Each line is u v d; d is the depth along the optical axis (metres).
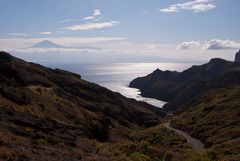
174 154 43.47
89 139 50.47
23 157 20.02
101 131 68.06
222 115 95.38
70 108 74.44
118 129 81.94
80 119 67.88
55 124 48.38
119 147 41.25
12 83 69.94
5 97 51.94
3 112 38.78
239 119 86.25
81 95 111.31
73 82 121.44
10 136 26.80
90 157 27.62
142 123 120.00
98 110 100.06
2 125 30.50
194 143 77.50
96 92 124.94
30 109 53.16
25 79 88.81
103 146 41.34
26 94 61.78
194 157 41.88
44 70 119.12
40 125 39.78
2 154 18.84
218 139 72.94
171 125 109.06
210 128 86.88
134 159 33.31
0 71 74.44
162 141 80.00
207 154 45.88
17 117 39.34
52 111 62.12
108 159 28.80
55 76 119.12
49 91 83.44
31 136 30.67
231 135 74.06
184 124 102.19
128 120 113.94
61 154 24.94
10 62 99.50
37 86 85.50
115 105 121.75
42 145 27.98
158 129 92.19
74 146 34.88
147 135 87.56
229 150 49.50
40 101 63.81
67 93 98.88
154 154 40.34
